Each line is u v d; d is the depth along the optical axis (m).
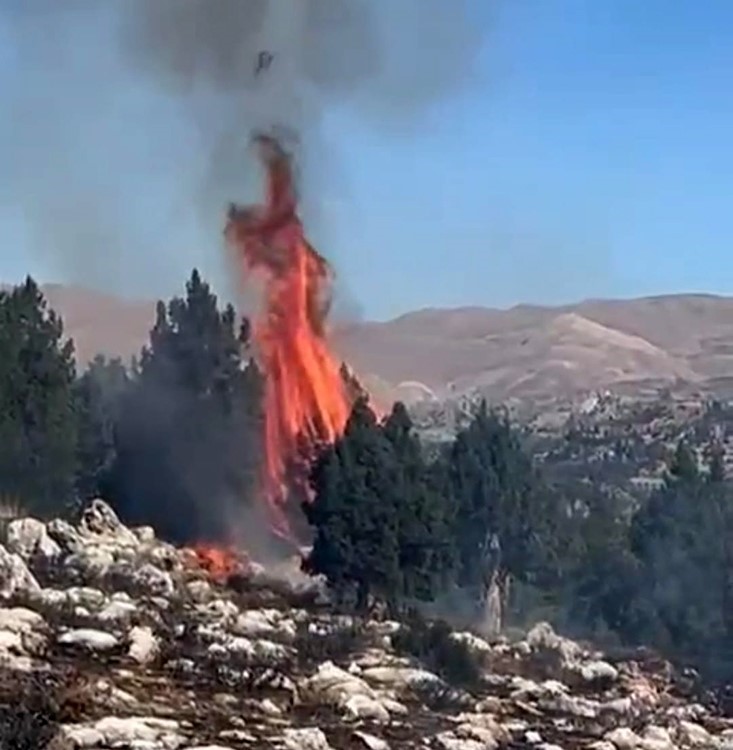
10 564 51.78
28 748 32.88
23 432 76.25
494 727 43.19
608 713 49.84
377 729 40.84
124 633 47.03
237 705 40.78
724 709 56.22
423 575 68.75
